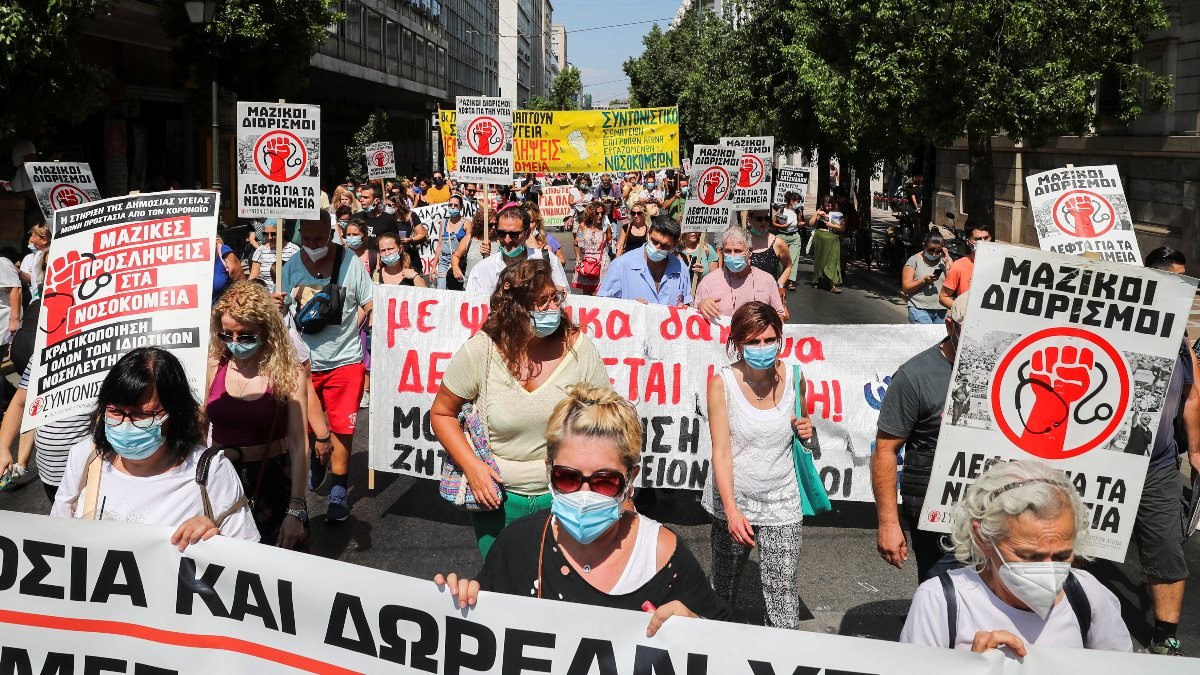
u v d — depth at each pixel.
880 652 2.64
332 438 6.71
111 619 3.20
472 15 78.38
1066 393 3.78
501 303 4.14
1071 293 3.74
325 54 33.19
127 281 4.23
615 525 2.91
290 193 7.80
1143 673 2.52
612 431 2.79
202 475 3.40
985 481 2.69
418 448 6.86
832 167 41.00
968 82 15.79
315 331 6.52
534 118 18.09
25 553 3.19
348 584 3.02
